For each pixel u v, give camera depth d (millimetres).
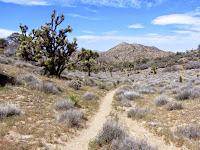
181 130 7078
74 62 24078
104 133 6250
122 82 40375
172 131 7352
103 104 14234
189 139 6414
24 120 6949
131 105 13570
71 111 8570
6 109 6980
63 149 5418
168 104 12078
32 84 13445
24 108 8352
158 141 6551
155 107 12188
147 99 15875
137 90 21875
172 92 17000
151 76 51188
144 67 86875
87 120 9070
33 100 10031
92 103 13133
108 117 10039
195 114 8945
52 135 6203
